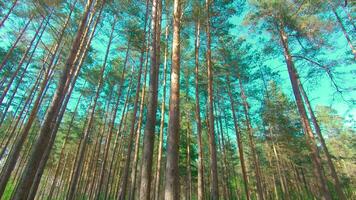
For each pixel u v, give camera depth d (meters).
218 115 21.70
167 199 6.01
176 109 7.42
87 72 19.53
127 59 20.17
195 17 12.55
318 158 12.40
